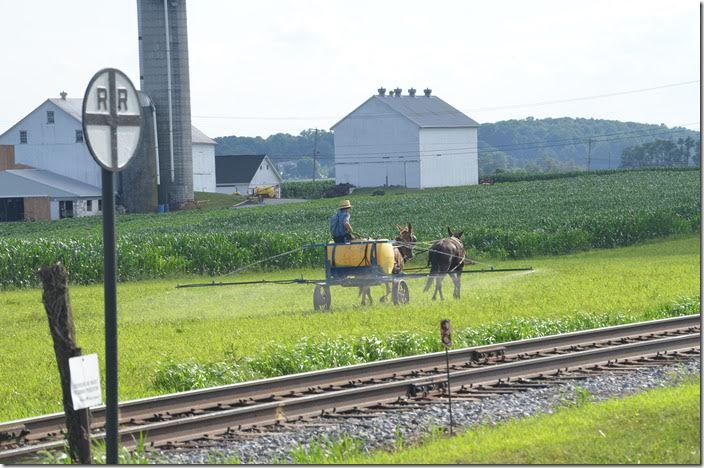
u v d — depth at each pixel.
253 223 71.94
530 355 17.95
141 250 42.41
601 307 25.41
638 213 55.19
